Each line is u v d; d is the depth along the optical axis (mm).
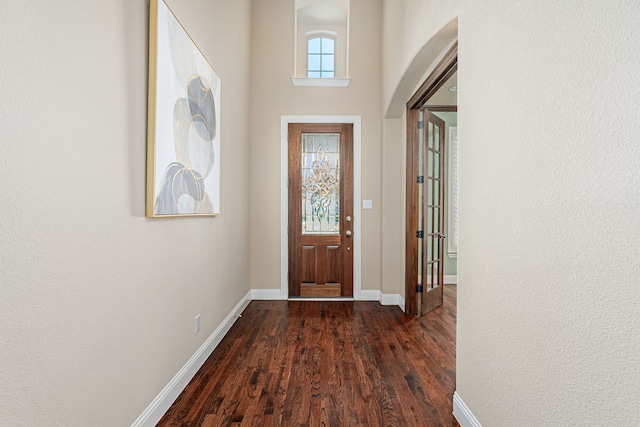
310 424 1814
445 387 2203
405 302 3822
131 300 1565
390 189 4180
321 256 4469
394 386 2211
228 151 3225
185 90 2062
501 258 1412
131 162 1559
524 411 1254
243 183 3920
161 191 1762
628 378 835
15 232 967
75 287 1204
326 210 4477
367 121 4391
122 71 1483
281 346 2859
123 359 1503
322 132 4453
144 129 1663
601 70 909
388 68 3854
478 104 1626
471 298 1698
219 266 2953
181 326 2141
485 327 1554
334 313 3820
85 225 1253
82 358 1238
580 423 985
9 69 945
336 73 5223
